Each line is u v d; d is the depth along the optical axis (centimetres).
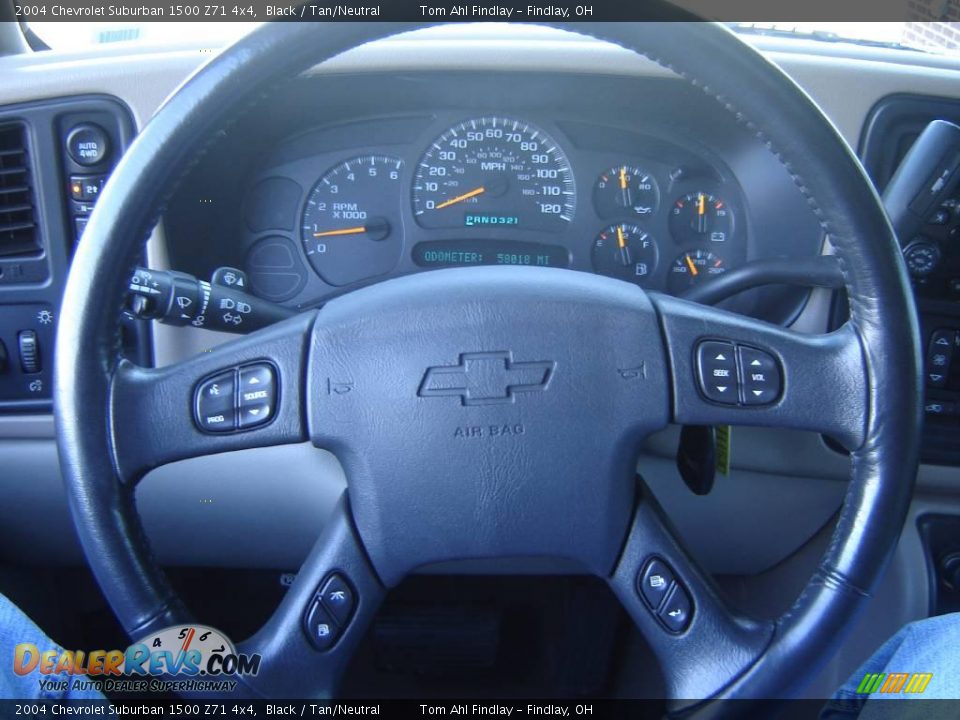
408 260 167
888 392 92
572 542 98
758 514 149
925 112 147
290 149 163
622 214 163
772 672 94
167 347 152
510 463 96
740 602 171
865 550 93
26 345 156
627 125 159
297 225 166
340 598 98
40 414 157
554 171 163
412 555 98
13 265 154
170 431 94
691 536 151
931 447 150
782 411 95
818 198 93
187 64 149
